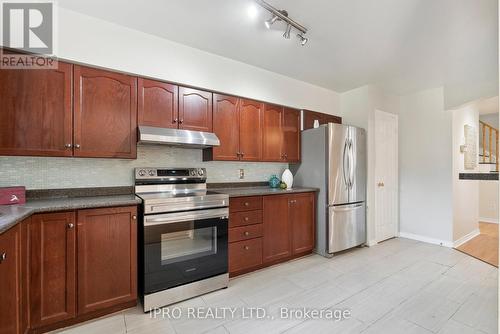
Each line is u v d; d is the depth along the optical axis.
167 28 2.17
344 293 2.23
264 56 2.71
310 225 3.20
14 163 1.96
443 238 3.63
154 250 1.97
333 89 3.75
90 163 2.25
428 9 1.89
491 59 2.76
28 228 1.55
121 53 2.12
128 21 2.07
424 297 2.17
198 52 2.53
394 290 2.29
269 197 2.79
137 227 2.01
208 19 2.04
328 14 1.96
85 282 1.75
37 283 1.59
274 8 1.88
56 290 1.66
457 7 1.87
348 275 2.61
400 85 3.63
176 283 2.07
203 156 2.85
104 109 2.05
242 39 2.36
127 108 2.15
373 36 2.29
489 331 1.72
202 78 2.55
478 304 2.07
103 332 1.68
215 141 2.47
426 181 3.83
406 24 2.10
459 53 2.63
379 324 1.79
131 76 2.18
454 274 2.64
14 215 1.37
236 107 2.82
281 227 2.89
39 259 1.60
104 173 2.31
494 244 3.69
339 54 2.65
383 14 1.96
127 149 2.15
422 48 2.52
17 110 1.74
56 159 2.12
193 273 2.16
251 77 2.92
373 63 2.88
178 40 2.37
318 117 3.60
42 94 1.82
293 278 2.54
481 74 3.17
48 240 1.63
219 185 3.03
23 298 1.50
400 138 4.15
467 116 4.00
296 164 3.55
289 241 2.97
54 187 2.10
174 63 2.38
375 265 2.88
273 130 3.15
